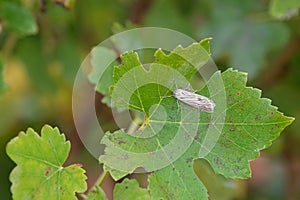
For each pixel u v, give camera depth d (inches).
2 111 38.7
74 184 27.0
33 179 26.9
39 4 32.5
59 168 27.0
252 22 36.2
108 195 35.4
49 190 26.9
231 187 30.3
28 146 26.9
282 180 40.6
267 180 40.3
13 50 37.0
